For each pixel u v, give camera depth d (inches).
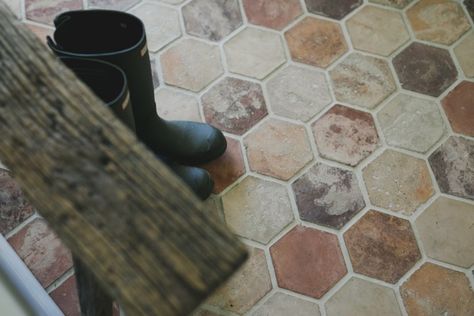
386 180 54.1
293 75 60.2
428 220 52.1
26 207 52.4
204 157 52.9
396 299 48.5
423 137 56.5
